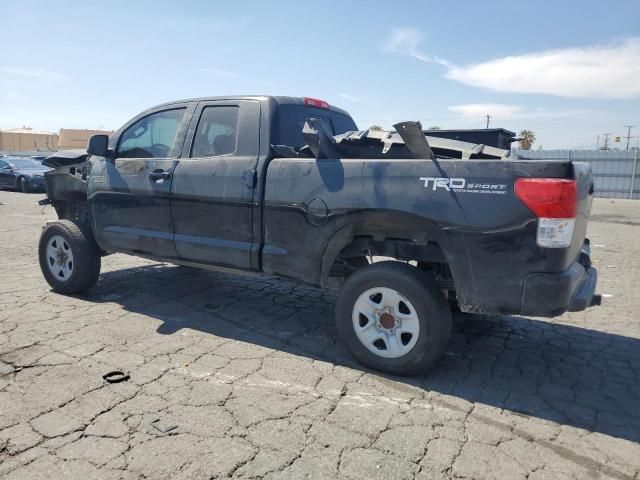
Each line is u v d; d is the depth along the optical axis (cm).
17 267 661
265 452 257
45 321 446
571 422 300
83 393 312
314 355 390
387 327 353
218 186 420
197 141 454
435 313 335
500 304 318
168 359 371
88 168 521
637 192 2950
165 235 461
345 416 297
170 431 273
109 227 502
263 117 418
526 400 327
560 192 293
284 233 391
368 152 417
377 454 259
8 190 2106
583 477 246
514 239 307
